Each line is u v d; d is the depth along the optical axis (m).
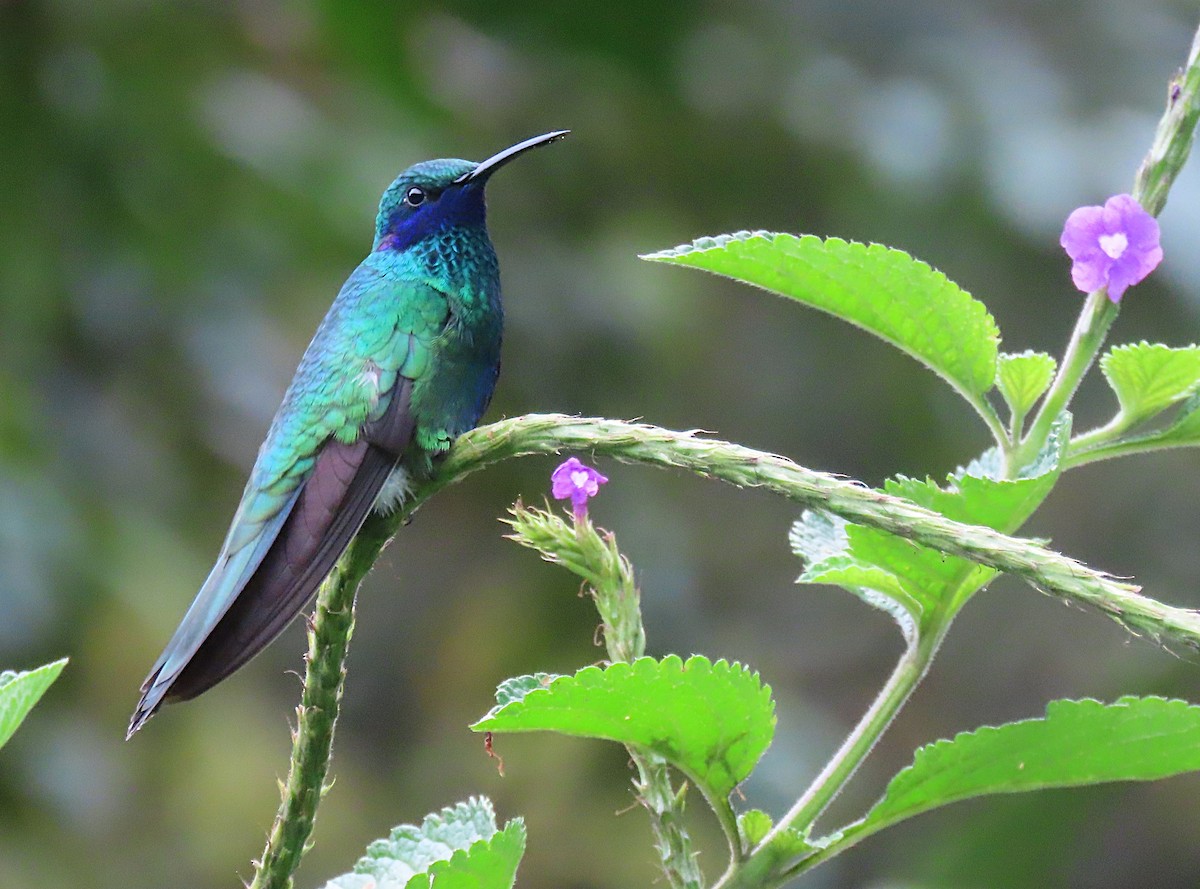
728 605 15.34
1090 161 13.03
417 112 13.05
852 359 15.08
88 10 12.09
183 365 12.02
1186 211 12.19
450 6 12.51
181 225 12.16
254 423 12.20
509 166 13.81
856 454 15.03
